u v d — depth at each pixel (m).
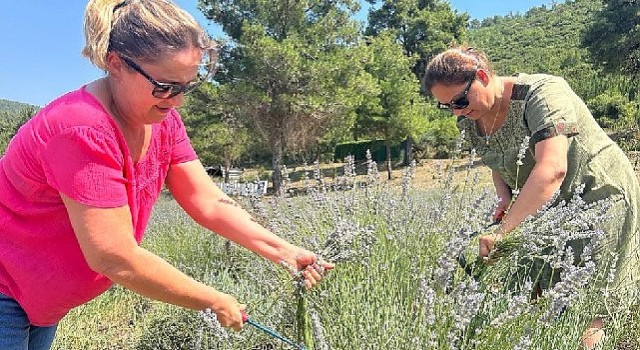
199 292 1.91
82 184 1.71
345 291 2.66
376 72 31.98
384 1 50.06
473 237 2.55
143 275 1.80
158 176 2.12
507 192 3.30
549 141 2.65
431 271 2.38
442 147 31.92
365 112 31.83
